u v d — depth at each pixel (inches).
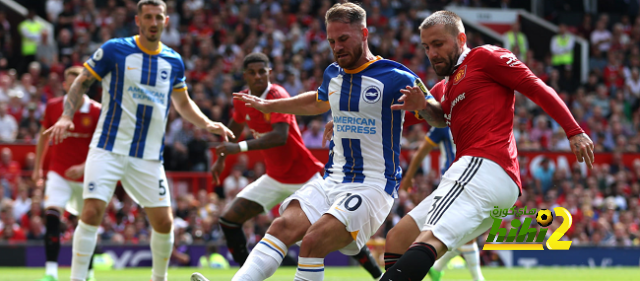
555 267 1195.9
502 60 359.6
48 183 646.5
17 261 1043.3
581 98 1800.0
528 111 1705.2
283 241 400.2
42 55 1640.0
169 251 526.3
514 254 1193.4
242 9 1833.2
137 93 503.8
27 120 1359.5
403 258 340.8
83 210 491.8
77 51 1605.6
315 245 379.9
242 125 617.9
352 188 399.9
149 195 509.4
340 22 388.5
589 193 1405.0
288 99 434.6
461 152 368.2
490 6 2180.1
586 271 1015.6
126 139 501.0
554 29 2031.3
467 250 641.6
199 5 1873.8
